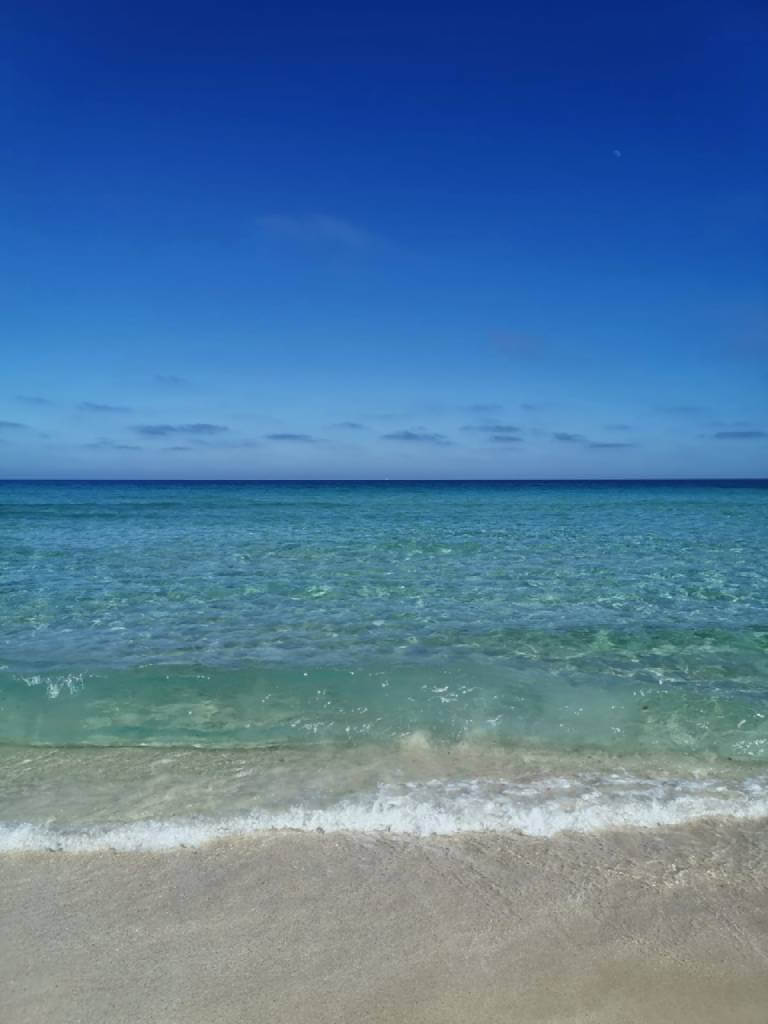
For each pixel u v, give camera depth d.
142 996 3.15
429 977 3.29
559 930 3.65
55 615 10.62
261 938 3.56
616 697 7.29
